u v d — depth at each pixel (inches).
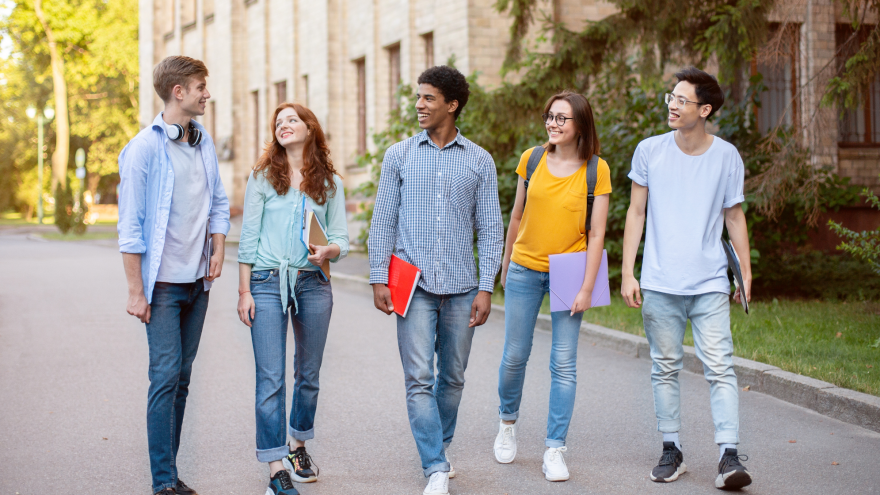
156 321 153.5
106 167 2142.0
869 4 351.6
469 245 164.9
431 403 159.0
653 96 476.1
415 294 159.9
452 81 159.5
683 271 167.6
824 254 477.1
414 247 160.6
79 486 167.3
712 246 170.1
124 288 541.6
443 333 165.3
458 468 178.2
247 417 222.4
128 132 2100.1
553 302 168.7
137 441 199.5
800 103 384.5
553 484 167.6
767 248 441.4
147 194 153.3
